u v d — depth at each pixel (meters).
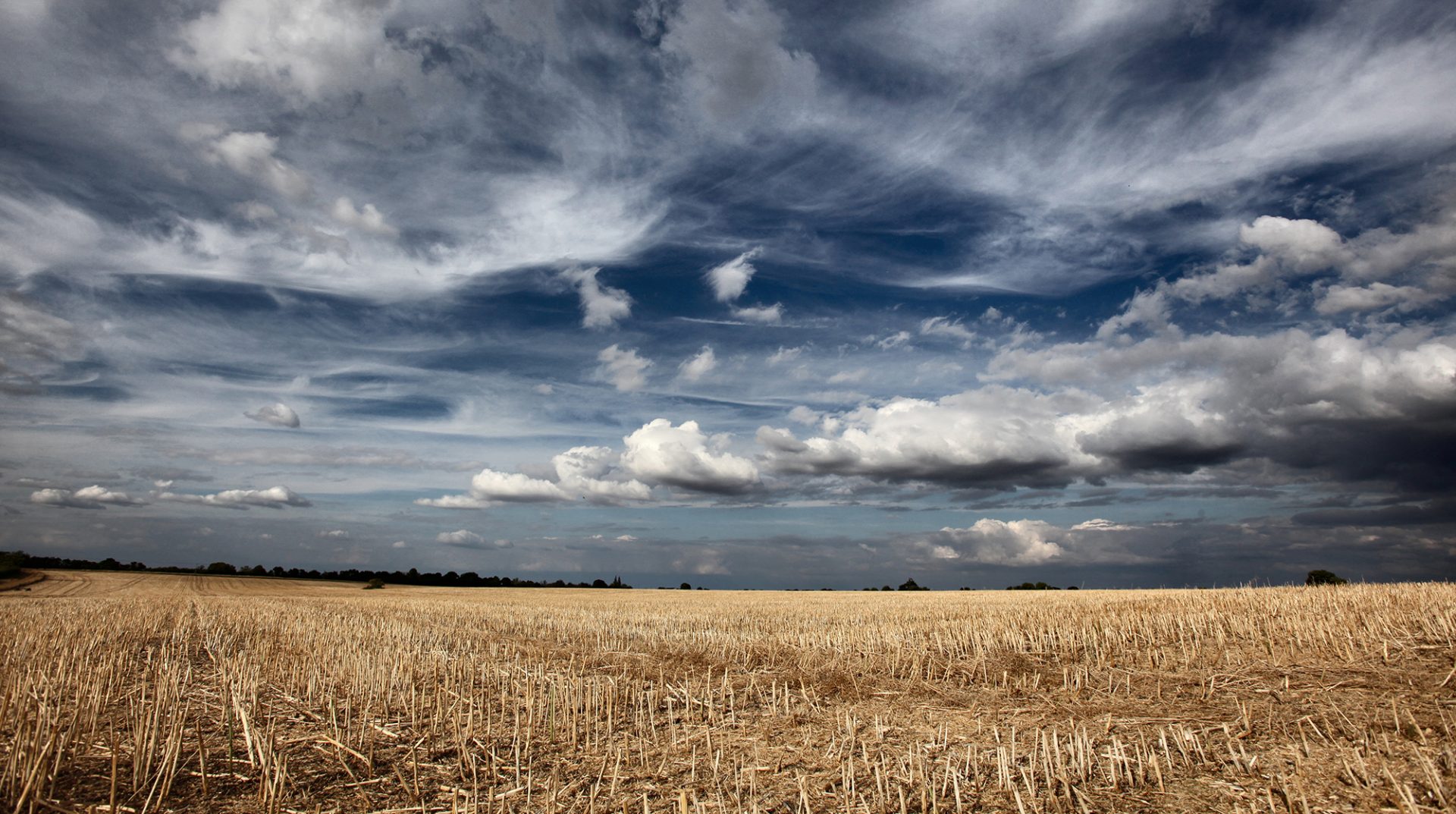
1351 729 8.95
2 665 13.96
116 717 10.53
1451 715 9.11
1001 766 8.00
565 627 25.91
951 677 13.93
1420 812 6.48
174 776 8.02
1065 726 10.20
